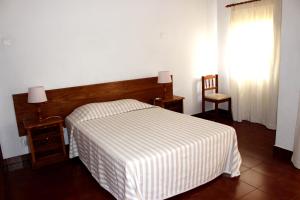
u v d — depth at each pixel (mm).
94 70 3803
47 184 2842
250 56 4383
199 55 4938
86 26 3635
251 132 4145
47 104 3434
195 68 4941
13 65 3211
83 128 2969
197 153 2396
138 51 4184
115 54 3957
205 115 5137
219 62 5086
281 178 2711
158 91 4461
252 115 4613
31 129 3086
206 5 4832
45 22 3334
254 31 4242
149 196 2186
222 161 2689
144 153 2176
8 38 3135
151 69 4391
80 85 3711
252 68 4402
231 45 4613
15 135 3346
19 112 3268
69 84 3629
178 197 2451
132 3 3988
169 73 4266
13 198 2594
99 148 2457
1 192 2305
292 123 2996
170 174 2252
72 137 3271
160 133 2627
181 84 4820
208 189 2570
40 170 3184
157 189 2215
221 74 5102
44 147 3230
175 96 4504
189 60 4832
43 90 3178
